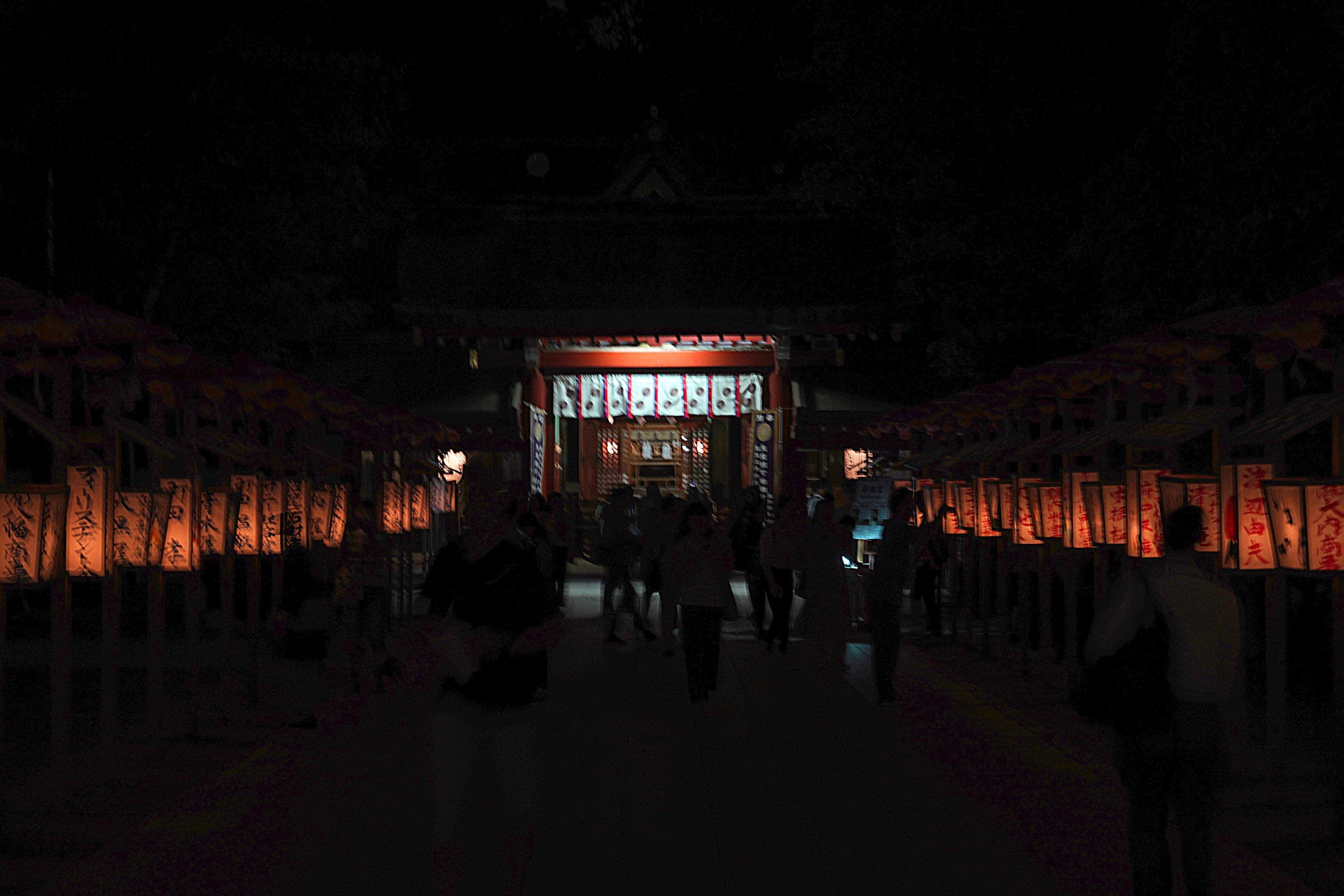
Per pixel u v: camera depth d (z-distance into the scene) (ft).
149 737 34.96
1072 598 44.09
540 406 106.73
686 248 106.11
